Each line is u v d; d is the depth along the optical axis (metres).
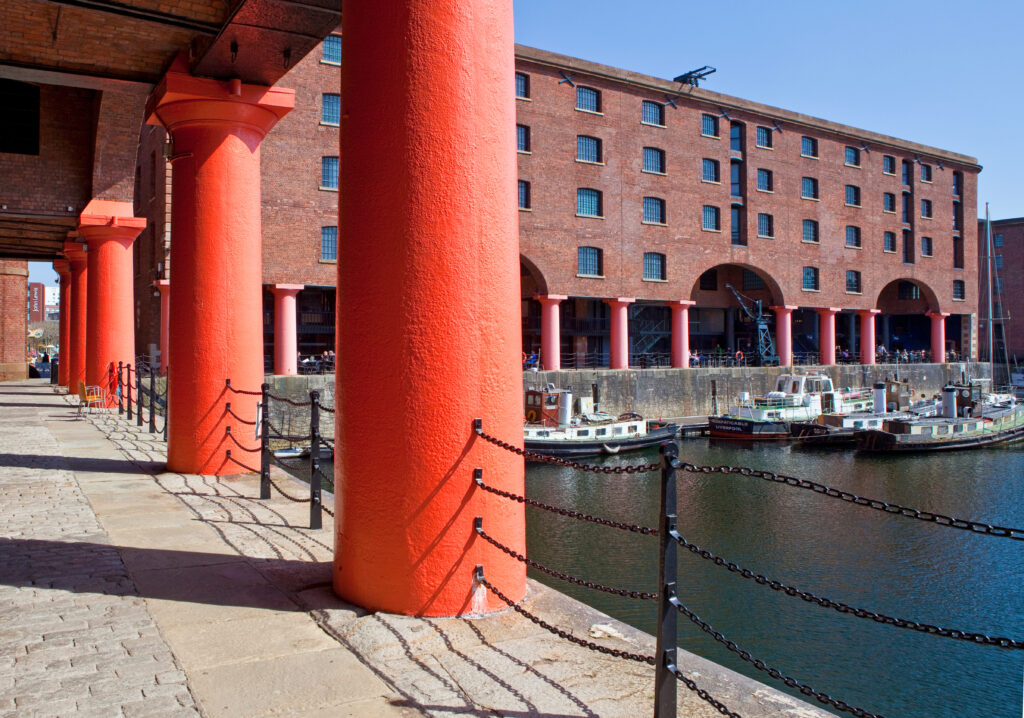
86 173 16.66
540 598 5.14
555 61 38.94
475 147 4.83
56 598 5.13
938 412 42.91
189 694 3.70
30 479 9.66
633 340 48.81
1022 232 75.94
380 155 4.76
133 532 7.02
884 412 41.47
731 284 53.12
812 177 49.44
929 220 56.09
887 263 53.34
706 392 44.19
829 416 39.12
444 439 4.74
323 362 34.84
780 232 47.72
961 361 58.72
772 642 13.62
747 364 52.03
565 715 3.51
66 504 8.20
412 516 4.74
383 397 4.78
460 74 4.79
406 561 4.75
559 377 38.78
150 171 34.53
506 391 4.96
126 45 9.49
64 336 28.69
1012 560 18.23
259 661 4.11
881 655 13.16
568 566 17.31
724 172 45.66
